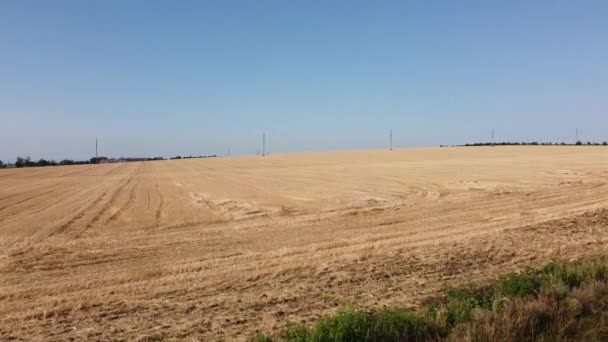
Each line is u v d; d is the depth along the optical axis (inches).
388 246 481.7
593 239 493.0
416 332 242.7
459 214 702.5
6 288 349.1
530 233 531.8
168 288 344.5
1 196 1179.9
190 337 253.3
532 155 2859.3
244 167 2738.7
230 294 329.1
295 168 2380.7
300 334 239.1
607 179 1200.2
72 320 280.5
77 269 409.1
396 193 1031.0
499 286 317.4
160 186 1465.3
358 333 233.6
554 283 304.8
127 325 270.8
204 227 642.8
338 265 404.8
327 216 719.7
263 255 453.4
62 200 1063.6
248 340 248.5
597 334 241.9
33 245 520.1
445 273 375.6
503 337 233.3
